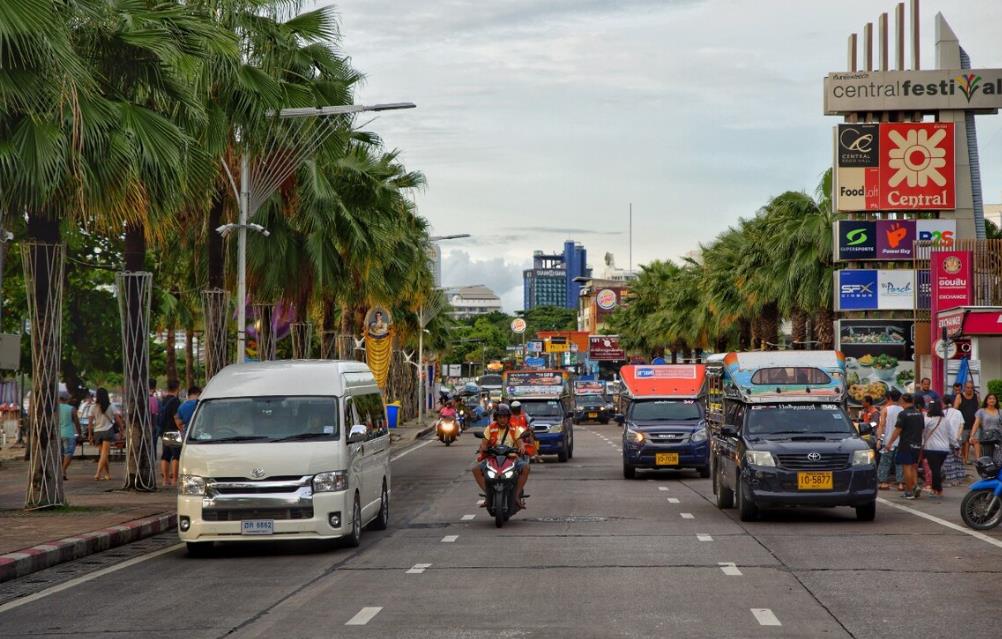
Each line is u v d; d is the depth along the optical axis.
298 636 10.77
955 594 12.71
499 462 20.56
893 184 55.31
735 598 12.55
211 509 16.73
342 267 39.81
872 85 55.72
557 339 169.75
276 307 38.97
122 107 20.25
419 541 18.48
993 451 28.42
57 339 22.23
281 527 16.72
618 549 17.02
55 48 17.09
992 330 38.91
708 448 32.50
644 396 34.19
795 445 20.64
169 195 20.97
